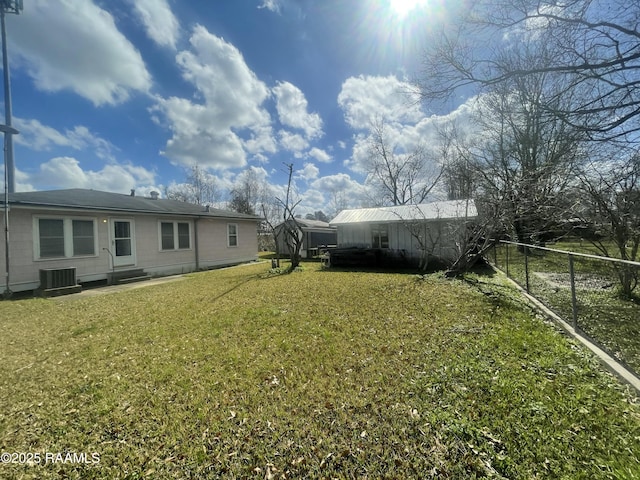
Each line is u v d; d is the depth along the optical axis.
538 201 7.71
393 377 2.95
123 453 2.12
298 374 3.13
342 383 2.89
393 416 2.34
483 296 6.07
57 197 9.45
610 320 3.45
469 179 13.29
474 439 2.04
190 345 4.07
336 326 4.57
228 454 2.06
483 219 8.73
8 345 4.33
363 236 13.66
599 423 2.13
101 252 9.84
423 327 4.36
